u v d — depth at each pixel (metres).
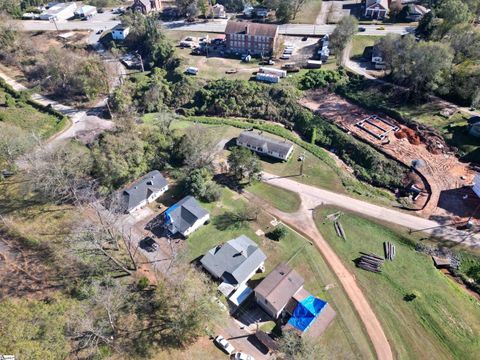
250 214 73.62
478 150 85.12
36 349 46.78
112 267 61.47
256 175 80.38
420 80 95.81
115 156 74.38
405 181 82.00
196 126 91.19
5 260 61.31
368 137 92.06
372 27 133.75
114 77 122.00
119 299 54.53
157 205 75.12
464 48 101.38
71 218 69.69
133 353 50.75
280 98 105.62
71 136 96.94
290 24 141.25
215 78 114.06
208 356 51.47
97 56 119.19
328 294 60.53
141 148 79.19
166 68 122.94
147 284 58.84
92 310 54.22
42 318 51.44
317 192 80.31
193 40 134.62
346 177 84.62
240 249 63.03
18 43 131.88
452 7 109.50
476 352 53.34
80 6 168.00
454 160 84.44
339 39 116.25
